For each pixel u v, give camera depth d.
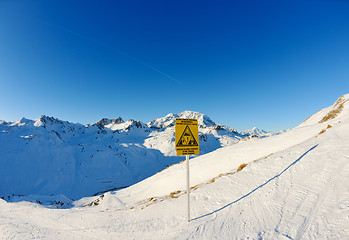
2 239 10.62
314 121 44.88
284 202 6.83
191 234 6.66
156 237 7.32
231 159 23.09
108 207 18.83
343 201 5.62
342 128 13.17
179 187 21.81
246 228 6.08
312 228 5.03
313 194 6.68
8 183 155.12
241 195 8.59
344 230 4.50
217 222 7.02
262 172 10.39
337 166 7.95
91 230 10.12
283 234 5.19
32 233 11.18
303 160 9.78
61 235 10.27
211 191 10.32
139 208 12.77
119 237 8.32
